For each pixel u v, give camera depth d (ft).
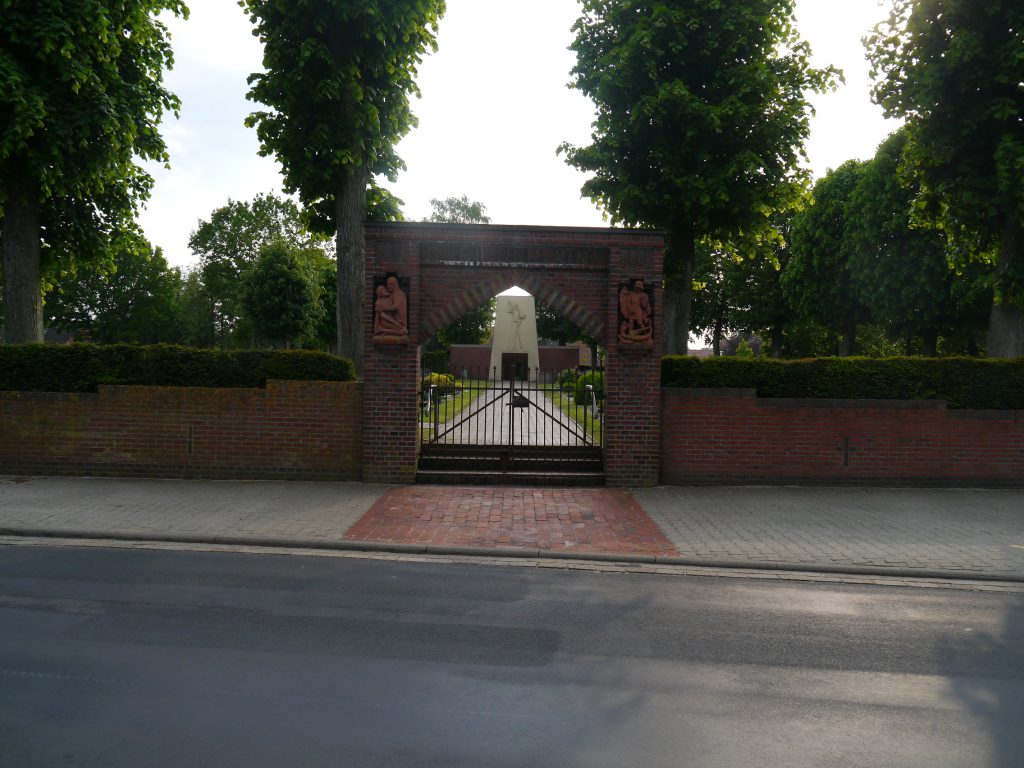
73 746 12.65
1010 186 43.86
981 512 34.24
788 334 166.30
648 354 39.34
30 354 40.93
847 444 40.06
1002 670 17.07
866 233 106.32
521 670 16.51
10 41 43.78
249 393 39.96
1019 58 41.91
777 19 60.44
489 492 37.73
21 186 48.29
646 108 56.44
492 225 38.93
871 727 14.05
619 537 29.35
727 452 40.19
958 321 103.19
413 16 49.78
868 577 25.17
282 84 49.44
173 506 33.22
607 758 12.60
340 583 23.31
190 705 14.38
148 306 204.95
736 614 20.95
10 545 27.30
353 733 13.32
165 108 59.00
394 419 39.47
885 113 48.78
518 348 165.58
